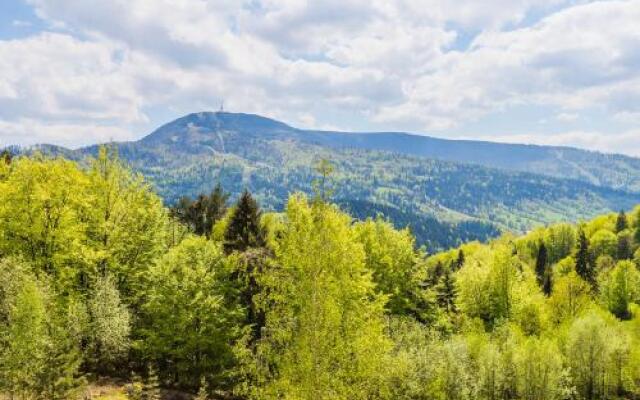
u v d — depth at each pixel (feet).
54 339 97.76
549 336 185.57
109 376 122.93
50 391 92.63
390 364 107.24
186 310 119.85
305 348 70.79
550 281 325.01
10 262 102.01
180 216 242.58
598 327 178.19
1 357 90.58
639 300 308.60
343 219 77.25
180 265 126.62
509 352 151.84
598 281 339.16
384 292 155.12
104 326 109.60
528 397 151.33
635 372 184.75
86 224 130.21
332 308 72.38
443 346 132.26
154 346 119.65
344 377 76.48
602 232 508.94
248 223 165.48
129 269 139.85
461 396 126.41
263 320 125.90
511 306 191.01
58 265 122.31
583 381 178.50
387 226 170.60
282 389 73.20
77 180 129.29
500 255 196.13
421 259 171.83
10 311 93.76
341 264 74.43
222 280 130.11
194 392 120.98
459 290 209.97
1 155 212.84
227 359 120.57
